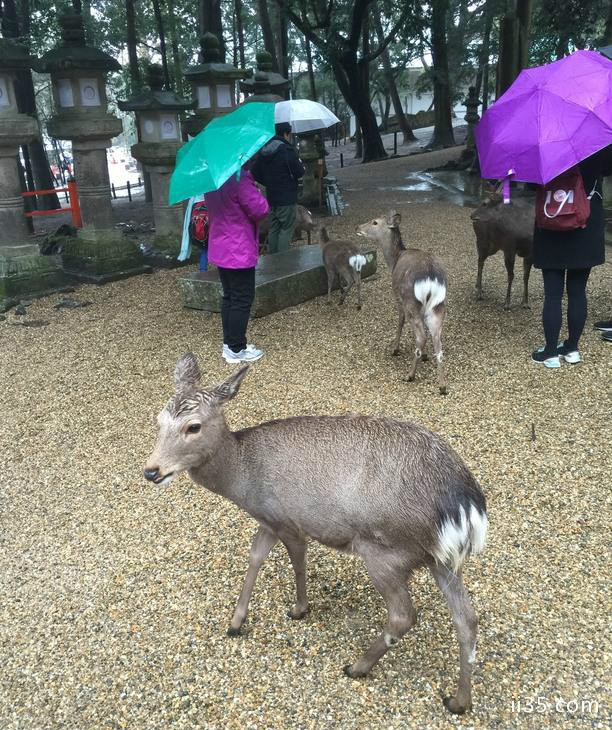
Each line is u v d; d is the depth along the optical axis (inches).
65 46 338.3
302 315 276.1
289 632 111.2
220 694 99.7
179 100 375.6
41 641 113.1
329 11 879.1
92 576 128.6
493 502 141.6
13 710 99.9
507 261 259.3
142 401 205.5
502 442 165.9
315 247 339.0
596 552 124.7
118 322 284.2
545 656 102.1
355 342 242.2
